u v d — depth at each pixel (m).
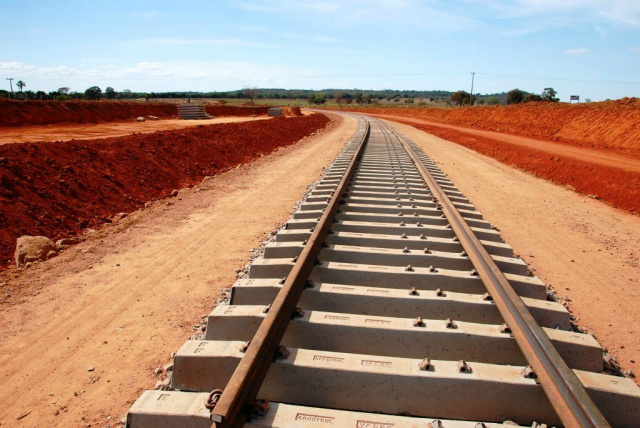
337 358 3.14
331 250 5.19
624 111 26.22
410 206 7.62
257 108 50.62
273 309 3.33
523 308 3.56
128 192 9.63
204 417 2.67
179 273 5.81
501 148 21.98
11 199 7.14
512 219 8.98
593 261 6.73
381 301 4.06
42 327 4.45
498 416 2.92
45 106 24.45
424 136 29.94
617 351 4.25
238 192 10.65
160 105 36.16
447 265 5.12
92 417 3.24
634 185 11.76
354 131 31.42
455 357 3.46
